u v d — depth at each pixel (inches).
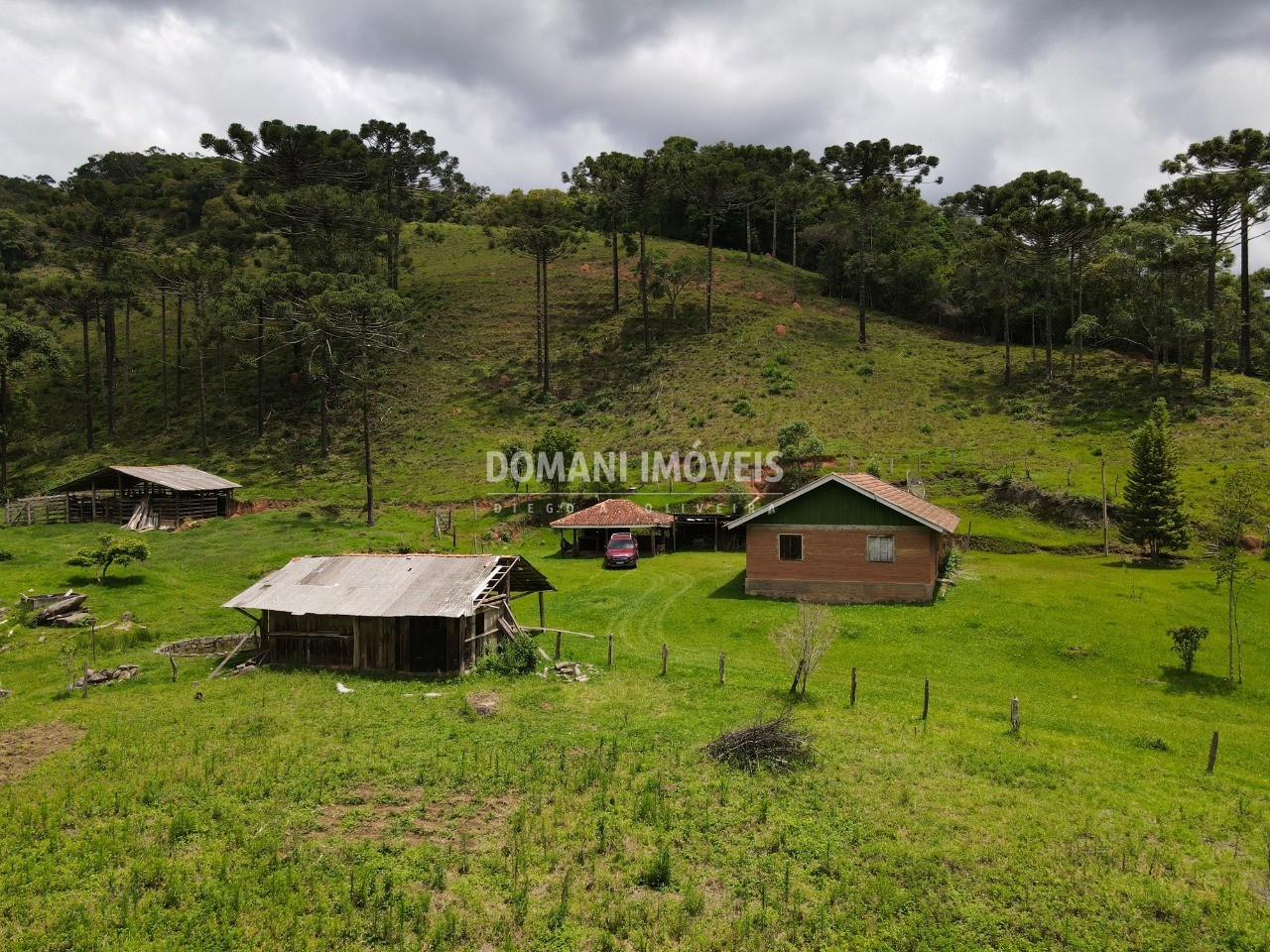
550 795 564.4
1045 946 401.4
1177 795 575.5
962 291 3543.3
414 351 3240.7
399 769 612.4
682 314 3521.2
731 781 586.2
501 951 391.5
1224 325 2578.7
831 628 880.9
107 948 387.5
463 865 470.6
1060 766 621.9
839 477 1216.2
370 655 915.4
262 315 2662.4
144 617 1152.2
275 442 2618.1
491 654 927.0
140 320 3607.3
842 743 666.8
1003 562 1457.9
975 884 455.5
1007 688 853.2
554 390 3002.0
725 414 2583.7
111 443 2642.7
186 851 487.2
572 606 1245.7
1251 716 772.6
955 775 604.1
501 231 4886.8
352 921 412.8
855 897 440.8
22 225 3809.1
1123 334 2637.8
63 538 1696.6
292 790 570.3
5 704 800.3
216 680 872.9
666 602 1256.2
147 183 4347.9
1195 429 2073.1
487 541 1781.5
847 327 3452.3
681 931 409.1
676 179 3540.8
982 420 2399.1
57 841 496.4
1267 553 1338.6
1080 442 2095.2
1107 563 1408.7
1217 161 2544.3
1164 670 894.4
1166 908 430.6
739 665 932.0
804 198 4146.2
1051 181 3218.5
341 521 1935.3
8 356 2229.3
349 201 3014.3
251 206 3235.7
